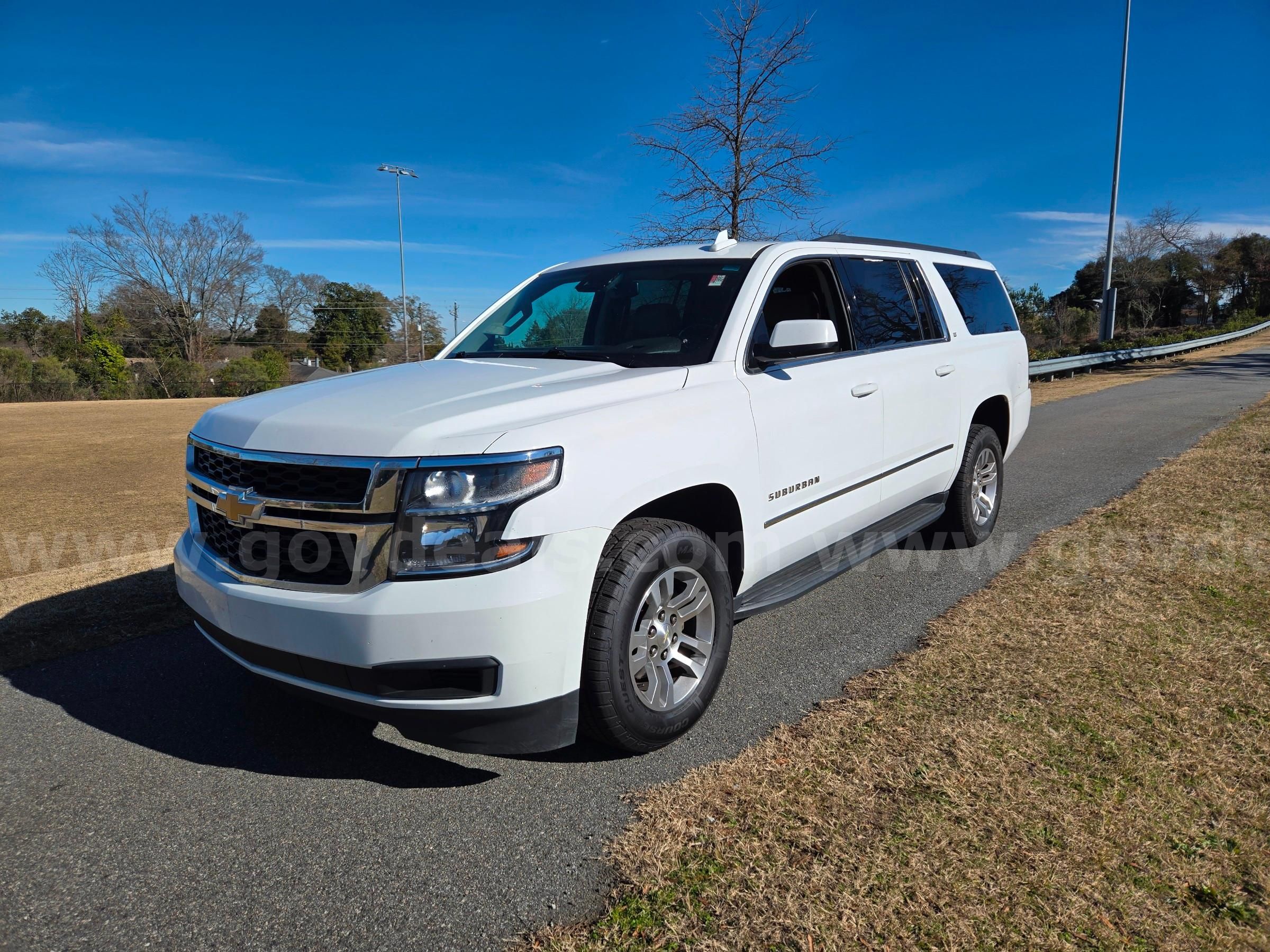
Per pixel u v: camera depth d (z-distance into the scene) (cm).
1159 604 417
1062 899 208
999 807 248
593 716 272
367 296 8281
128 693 358
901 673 350
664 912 210
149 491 1112
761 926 203
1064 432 1095
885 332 441
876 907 207
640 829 247
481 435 251
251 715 337
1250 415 1130
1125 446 944
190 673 378
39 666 386
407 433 251
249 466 273
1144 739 285
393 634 239
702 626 311
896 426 430
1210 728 292
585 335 389
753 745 296
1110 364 2464
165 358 5562
